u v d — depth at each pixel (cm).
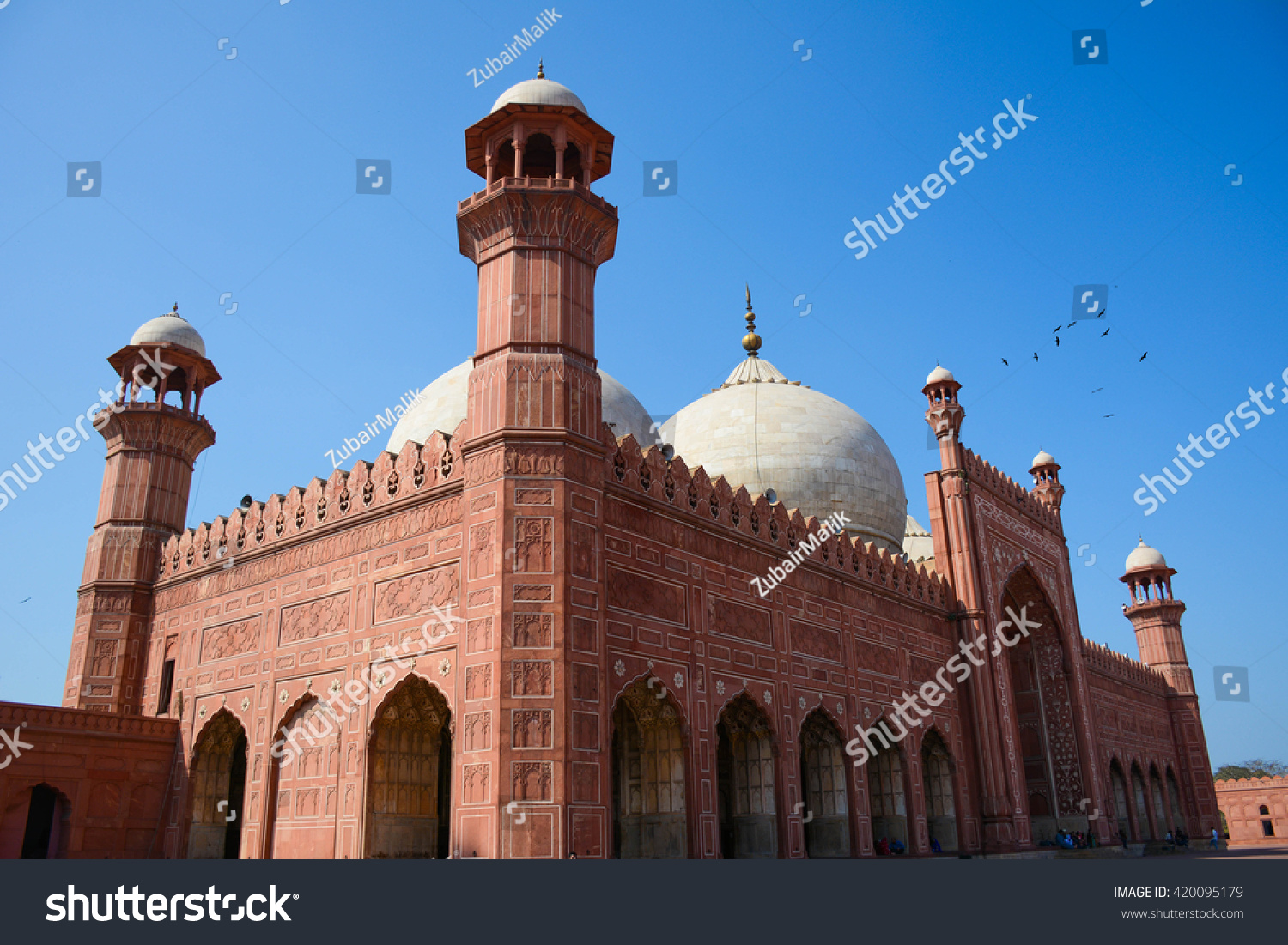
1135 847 1675
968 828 1234
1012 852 1225
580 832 672
